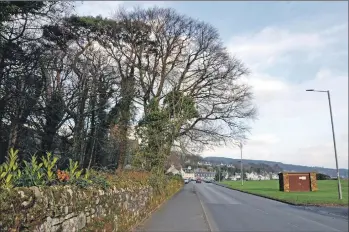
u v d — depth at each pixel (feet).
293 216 67.77
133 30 132.67
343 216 68.39
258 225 53.16
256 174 543.80
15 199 14.93
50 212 18.58
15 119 71.61
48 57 74.74
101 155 98.63
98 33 119.96
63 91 82.43
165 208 71.05
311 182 177.78
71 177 25.05
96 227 26.86
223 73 141.79
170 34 139.33
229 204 96.53
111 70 101.45
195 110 124.26
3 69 65.26
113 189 33.96
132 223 43.09
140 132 98.78
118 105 100.78
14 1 61.93
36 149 75.87
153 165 91.81
